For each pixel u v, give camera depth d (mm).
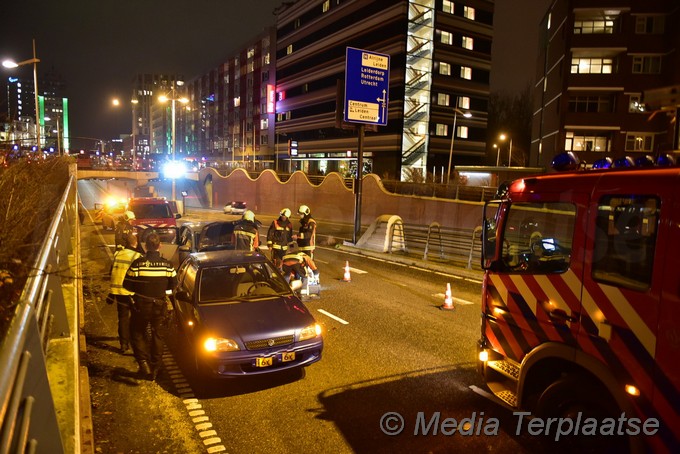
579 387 4082
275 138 77625
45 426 2504
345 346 7586
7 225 3945
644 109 4574
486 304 5242
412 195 28344
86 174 61250
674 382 3389
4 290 2885
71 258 8969
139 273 6172
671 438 3406
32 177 6066
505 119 77250
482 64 57469
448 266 14422
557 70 44000
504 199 5035
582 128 41719
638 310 3625
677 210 3408
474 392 5934
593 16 40688
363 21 56938
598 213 3990
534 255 4754
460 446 4730
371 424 5164
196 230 12281
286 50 73625
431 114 53875
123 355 7082
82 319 8328
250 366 5883
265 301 6742
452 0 54531
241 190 47406
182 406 5570
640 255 3652
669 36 38875
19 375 1955
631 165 4219
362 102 18578
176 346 7520
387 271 14266
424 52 53156
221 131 99562
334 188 34844
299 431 5027
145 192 43344
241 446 4746
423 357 7121
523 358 4703
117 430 5020
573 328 4168
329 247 19953
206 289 6906
